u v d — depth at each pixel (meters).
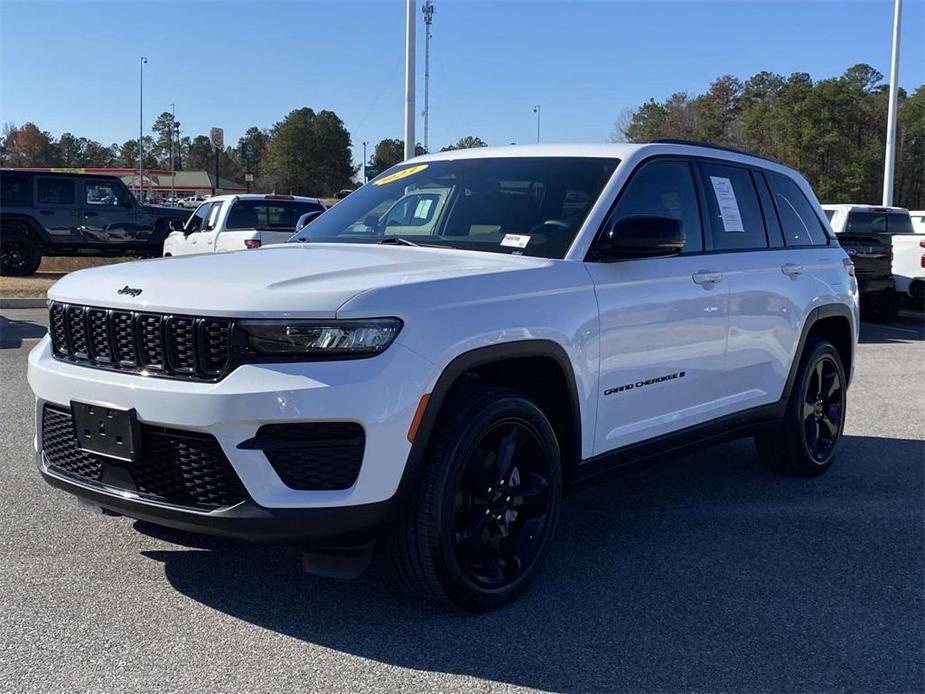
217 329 3.12
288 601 3.71
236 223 15.48
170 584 3.85
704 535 4.68
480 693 3.02
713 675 3.19
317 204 16.14
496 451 3.65
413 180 4.96
